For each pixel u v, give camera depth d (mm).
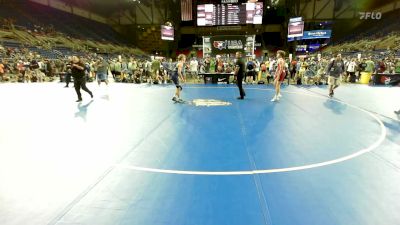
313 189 3738
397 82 17719
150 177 4117
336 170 4348
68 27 37531
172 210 3258
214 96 12586
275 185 3857
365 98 12055
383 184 3879
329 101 11148
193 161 4754
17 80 20312
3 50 22453
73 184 3877
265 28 46562
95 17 46781
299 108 9570
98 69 16906
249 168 4449
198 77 22203
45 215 3139
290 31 29906
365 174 4199
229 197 3541
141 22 47906
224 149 5371
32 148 5387
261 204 3371
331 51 40375
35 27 31688
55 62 22969
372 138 6066
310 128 6934
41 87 16438
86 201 3439
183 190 3725
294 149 5355
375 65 22188
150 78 20172
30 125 7211
